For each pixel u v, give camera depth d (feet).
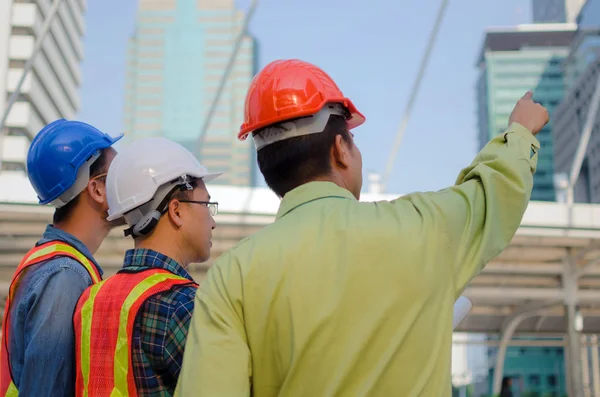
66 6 241.35
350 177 4.46
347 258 3.75
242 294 3.83
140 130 639.76
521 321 75.72
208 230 6.19
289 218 4.06
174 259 5.95
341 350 3.64
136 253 5.80
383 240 3.77
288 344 3.73
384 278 3.71
